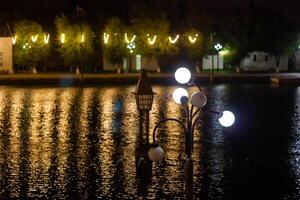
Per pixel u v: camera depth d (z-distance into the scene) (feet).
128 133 113.50
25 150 96.63
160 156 50.42
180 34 278.67
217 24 289.94
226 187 75.31
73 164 86.28
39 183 76.18
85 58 265.54
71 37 260.21
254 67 306.76
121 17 296.10
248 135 112.78
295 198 71.26
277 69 298.56
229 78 247.29
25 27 261.03
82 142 104.01
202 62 293.43
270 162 88.84
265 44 294.05
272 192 73.20
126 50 265.75
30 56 261.03
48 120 131.54
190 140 49.37
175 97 50.26
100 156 91.81
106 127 121.29
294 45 300.40
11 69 261.85
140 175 73.31
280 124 128.57
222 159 90.43
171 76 241.76
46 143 103.04
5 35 261.65
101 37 274.57
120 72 267.80
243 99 181.27
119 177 78.69
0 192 72.33
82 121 130.21
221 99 180.96
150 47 270.26
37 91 201.26
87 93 194.70
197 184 76.43
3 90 204.85
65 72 272.31
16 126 122.72
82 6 290.56
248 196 71.87
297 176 80.59
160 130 115.75
